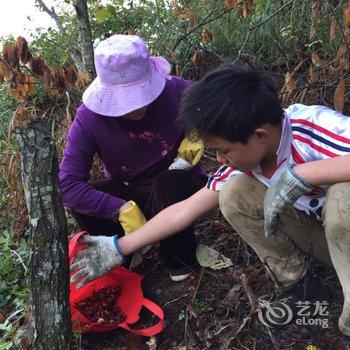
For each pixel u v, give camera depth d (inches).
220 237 101.1
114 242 79.3
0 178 133.5
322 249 79.1
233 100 61.6
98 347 84.4
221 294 88.4
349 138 64.0
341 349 75.0
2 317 93.0
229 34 155.6
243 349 78.4
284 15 156.5
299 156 68.2
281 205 63.7
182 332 84.2
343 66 113.2
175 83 90.4
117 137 87.9
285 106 119.4
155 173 93.8
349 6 109.0
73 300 85.5
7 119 144.3
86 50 118.1
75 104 133.2
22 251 105.6
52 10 137.1
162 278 95.3
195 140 67.0
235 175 75.4
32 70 115.0
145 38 158.1
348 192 62.5
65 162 87.8
